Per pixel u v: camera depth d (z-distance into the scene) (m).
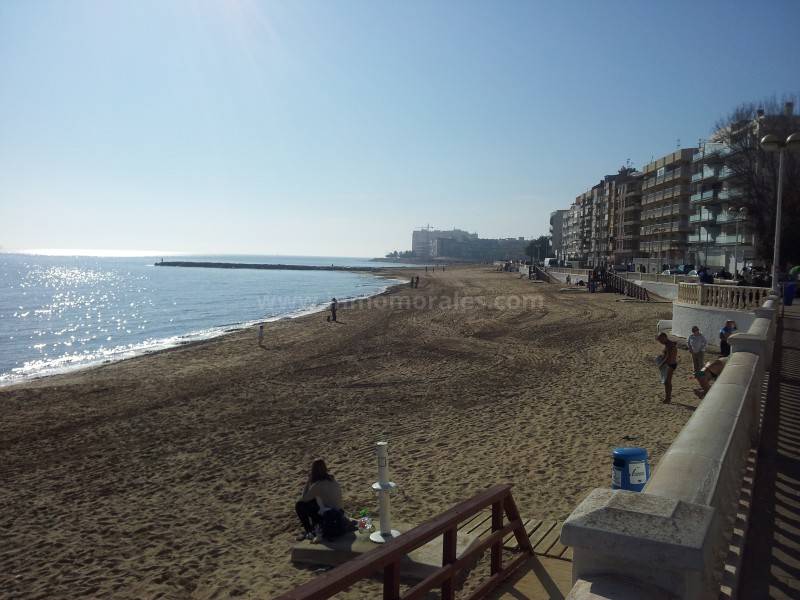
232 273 179.75
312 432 14.09
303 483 10.62
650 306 41.28
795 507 5.03
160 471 11.84
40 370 28.47
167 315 57.94
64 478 11.73
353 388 19.14
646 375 18.38
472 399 16.64
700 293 22.89
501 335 30.81
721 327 21.55
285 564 7.25
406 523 7.93
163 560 7.82
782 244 42.69
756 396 6.84
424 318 41.50
